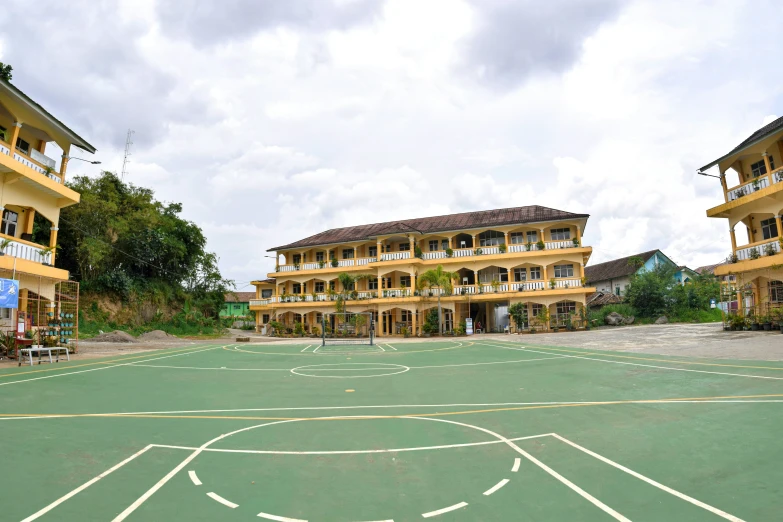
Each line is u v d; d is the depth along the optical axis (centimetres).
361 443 658
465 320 4050
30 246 2011
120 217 4031
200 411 888
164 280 4481
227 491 484
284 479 518
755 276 2527
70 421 800
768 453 552
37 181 1975
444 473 531
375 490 484
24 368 1552
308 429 741
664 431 667
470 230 4097
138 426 765
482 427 736
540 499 452
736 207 2608
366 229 4941
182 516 425
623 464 542
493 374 1365
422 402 959
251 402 981
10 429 739
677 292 4116
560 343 2456
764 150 2417
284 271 4897
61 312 2275
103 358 1986
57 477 525
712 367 1238
